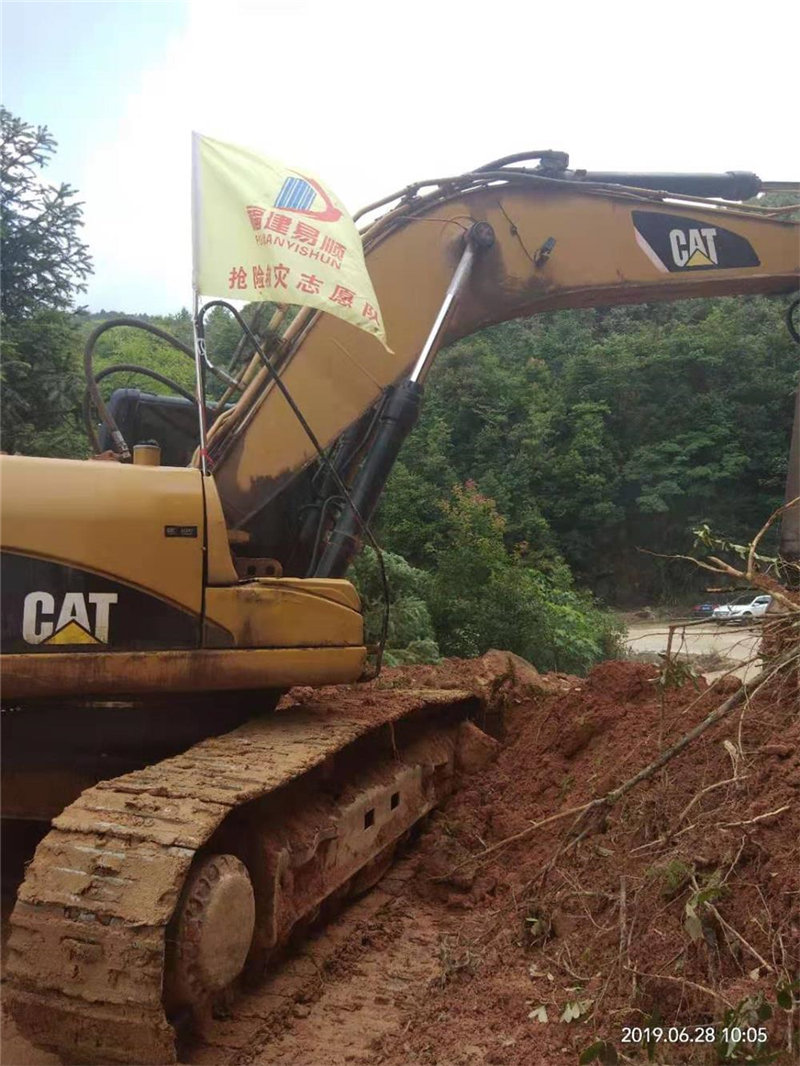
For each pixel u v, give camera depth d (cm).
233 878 370
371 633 1396
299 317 557
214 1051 371
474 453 3884
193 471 471
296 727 494
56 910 341
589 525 3909
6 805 497
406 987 436
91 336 552
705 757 468
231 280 468
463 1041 363
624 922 367
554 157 622
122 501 446
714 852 376
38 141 1255
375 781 543
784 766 400
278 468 544
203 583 458
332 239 477
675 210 626
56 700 459
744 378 4244
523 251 609
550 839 545
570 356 4594
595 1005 349
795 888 336
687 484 3941
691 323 4825
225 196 473
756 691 405
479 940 464
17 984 342
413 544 2389
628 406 4181
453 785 669
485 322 609
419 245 589
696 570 3662
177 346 581
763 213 633
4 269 1238
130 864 342
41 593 428
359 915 516
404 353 573
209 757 430
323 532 561
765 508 3988
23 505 428
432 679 731
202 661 452
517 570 1811
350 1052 372
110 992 328
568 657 1750
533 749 675
